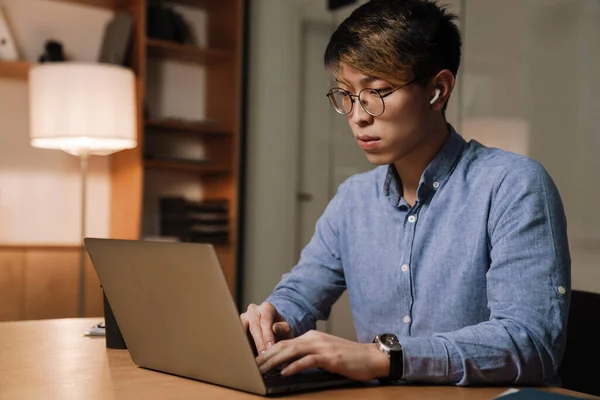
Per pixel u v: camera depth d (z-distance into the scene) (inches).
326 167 176.6
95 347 54.4
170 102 182.9
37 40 164.4
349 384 41.9
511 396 35.6
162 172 180.2
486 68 135.8
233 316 38.5
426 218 54.1
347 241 59.8
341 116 171.3
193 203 171.3
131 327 46.1
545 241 46.8
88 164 170.6
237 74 176.4
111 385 41.3
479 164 53.4
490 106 135.0
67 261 151.6
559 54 121.1
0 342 56.6
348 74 50.0
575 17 118.3
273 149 188.1
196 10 187.0
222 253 175.6
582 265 117.0
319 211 178.2
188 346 42.1
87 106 132.5
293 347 40.9
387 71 48.4
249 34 184.1
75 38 169.0
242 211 181.3
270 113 187.6
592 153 115.0
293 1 186.9
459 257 52.2
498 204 50.1
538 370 43.1
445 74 51.0
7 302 145.9
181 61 182.4
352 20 50.3
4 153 162.1
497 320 44.4
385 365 41.2
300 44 185.2
